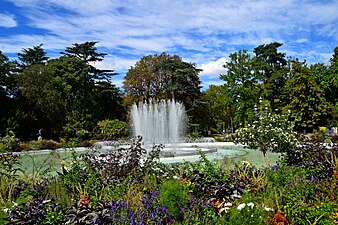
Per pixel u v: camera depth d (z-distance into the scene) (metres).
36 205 4.33
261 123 10.09
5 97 31.59
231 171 6.17
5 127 28.75
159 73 38.94
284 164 6.25
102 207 4.00
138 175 6.25
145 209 4.33
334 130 29.53
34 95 31.33
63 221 3.98
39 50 49.19
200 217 4.10
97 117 39.16
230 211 4.05
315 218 3.96
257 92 36.22
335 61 36.56
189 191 4.79
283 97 41.22
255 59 36.62
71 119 31.56
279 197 4.50
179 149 17.83
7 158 7.36
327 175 5.75
